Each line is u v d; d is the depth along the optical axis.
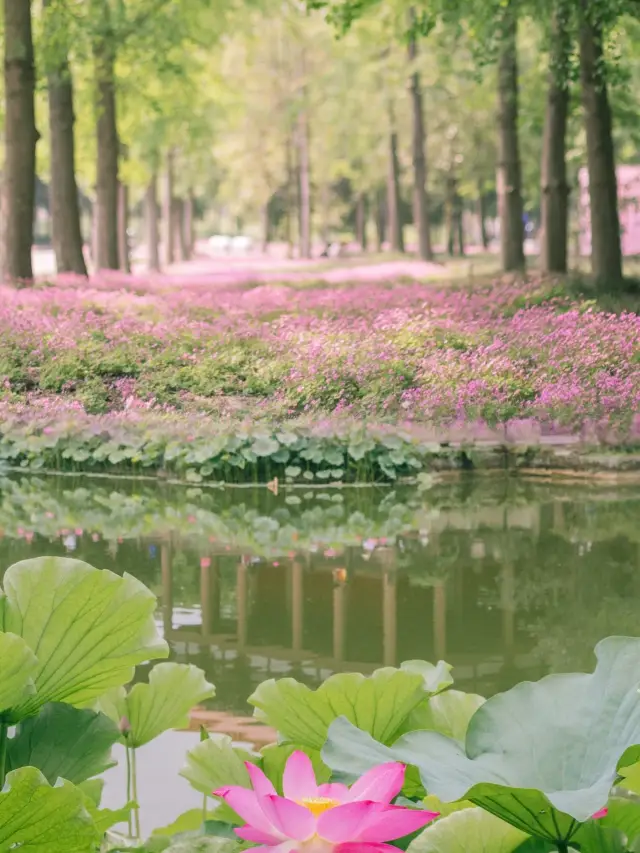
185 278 24.64
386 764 1.15
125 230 31.78
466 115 34.91
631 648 1.45
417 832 1.52
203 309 13.92
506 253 22.69
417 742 1.39
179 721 1.97
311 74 38.91
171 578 5.86
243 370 10.22
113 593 1.51
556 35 16.44
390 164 38.88
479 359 10.15
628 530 7.02
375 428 9.27
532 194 32.41
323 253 49.25
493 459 9.15
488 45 15.80
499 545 6.64
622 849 1.34
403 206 56.53
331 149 44.06
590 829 1.34
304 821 1.01
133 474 9.41
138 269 42.34
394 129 37.03
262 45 38.31
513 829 1.34
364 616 5.11
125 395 10.01
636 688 1.38
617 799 1.41
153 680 2.00
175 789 2.94
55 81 19.61
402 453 9.12
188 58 22.73
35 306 13.92
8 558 6.29
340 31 15.14
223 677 4.19
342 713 1.64
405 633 4.82
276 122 41.56
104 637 1.52
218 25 21.03
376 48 30.77
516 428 9.38
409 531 7.09
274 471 9.12
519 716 1.39
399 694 1.62
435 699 1.77
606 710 1.37
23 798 1.28
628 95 20.36
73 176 20.11
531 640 4.71
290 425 9.30
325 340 10.86
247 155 43.59
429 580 5.80
